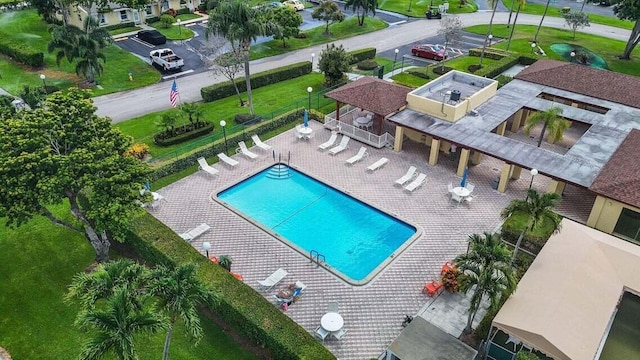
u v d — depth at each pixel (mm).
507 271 19297
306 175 34469
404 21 76938
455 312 23203
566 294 20875
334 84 49062
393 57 60625
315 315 22953
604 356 21172
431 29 72500
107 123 24500
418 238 28172
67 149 23266
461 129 34438
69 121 23391
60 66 52875
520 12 82438
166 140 37906
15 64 53000
